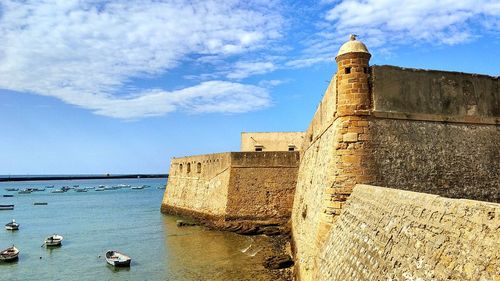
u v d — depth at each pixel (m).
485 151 19.69
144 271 30.17
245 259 31.84
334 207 17.70
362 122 18.12
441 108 19.36
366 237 12.64
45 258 35.19
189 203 56.44
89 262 33.53
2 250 37.38
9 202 94.94
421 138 18.72
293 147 59.66
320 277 16.06
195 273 28.81
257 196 44.62
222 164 47.75
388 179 17.77
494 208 7.77
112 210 74.06
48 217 64.19
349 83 18.45
